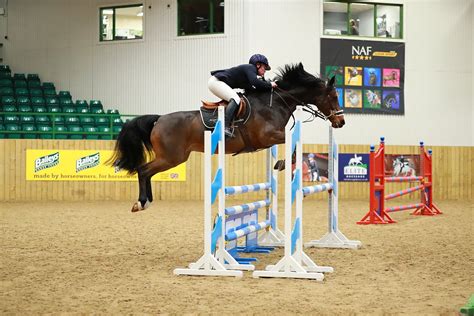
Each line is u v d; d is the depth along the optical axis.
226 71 8.12
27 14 23.03
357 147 19.12
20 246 8.92
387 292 5.79
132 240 9.70
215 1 20.12
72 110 21.28
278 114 8.25
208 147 6.80
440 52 20.66
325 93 8.48
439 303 5.27
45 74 22.80
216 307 5.10
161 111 20.92
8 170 18.05
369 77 20.17
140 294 5.66
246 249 8.73
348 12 20.14
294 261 6.61
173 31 20.69
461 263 7.50
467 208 16.41
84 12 22.16
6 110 20.89
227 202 17.56
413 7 20.53
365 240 9.83
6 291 5.79
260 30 19.50
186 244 9.26
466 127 20.80
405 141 20.45
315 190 7.91
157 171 8.20
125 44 21.44
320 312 4.92
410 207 13.76
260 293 5.75
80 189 18.25
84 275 6.65
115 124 20.69
